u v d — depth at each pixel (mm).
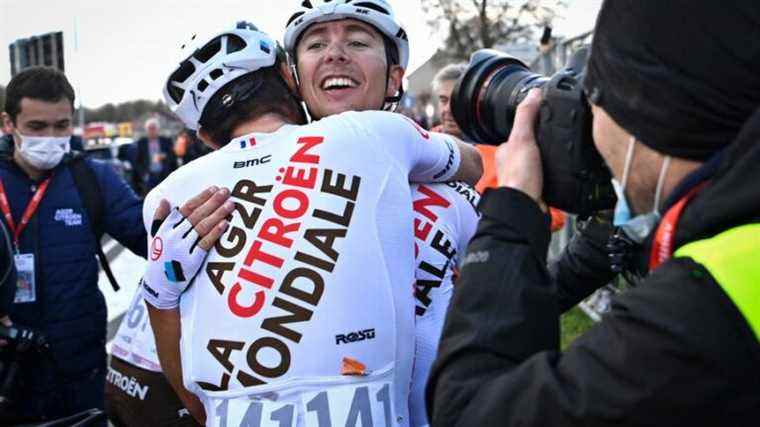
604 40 918
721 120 832
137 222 2758
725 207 811
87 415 2236
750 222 816
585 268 1425
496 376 927
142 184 10656
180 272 1395
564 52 4832
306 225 1334
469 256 1023
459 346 961
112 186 2789
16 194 2629
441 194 1638
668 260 851
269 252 1331
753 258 789
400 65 1868
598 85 932
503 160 1101
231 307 1340
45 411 2574
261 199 1374
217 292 1361
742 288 777
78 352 2648
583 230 1433
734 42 809
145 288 1485
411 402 1536
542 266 1009
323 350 1306
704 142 847
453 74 3988
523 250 1000
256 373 1316
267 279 1321
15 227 2600
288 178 1372
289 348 1305
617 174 957
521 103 1125
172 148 10648
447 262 1599
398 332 1381
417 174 1574
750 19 803
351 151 1382
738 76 812
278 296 1315
